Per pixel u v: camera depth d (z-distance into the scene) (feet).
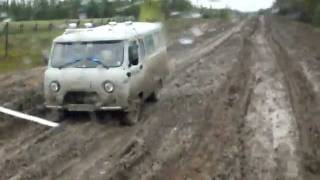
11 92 49.73
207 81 58.03
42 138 32.68
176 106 43.21
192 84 55.83
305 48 103.91
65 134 33.73
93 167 27.14
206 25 216.13
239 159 29.22
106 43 36.65
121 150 30.30
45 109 41.50
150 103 44.34
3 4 187.32
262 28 192.44
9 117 38.14
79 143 31.63
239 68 69.97
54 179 25.29
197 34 155.74
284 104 44.78
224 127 36.24
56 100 36.01
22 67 73.46
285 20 280.10
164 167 27.40
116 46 36.42
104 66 35.73
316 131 35.88
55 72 36.01
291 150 31.09
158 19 109.60
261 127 36.58
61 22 168.45
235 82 57.00
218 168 27.50
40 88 52.75
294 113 41.19
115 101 35.24
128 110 35.78
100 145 31.45
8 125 35.73
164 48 47.65
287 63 76.33
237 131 35.32
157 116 39.42
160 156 29.30
